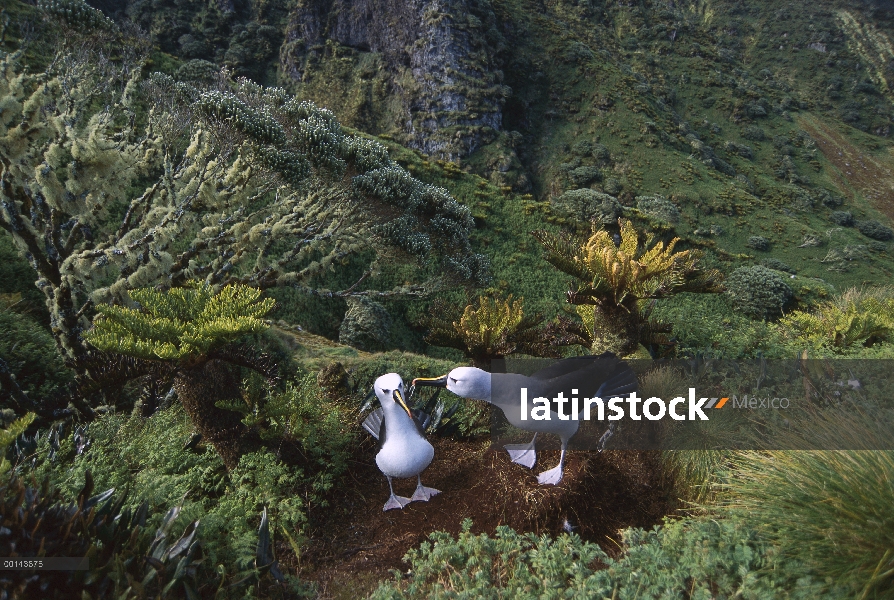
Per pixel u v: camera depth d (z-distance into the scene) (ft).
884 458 9.31
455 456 14.92
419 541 11.86
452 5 263.29
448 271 47.52
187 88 34.60
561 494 11.48
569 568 9.39
